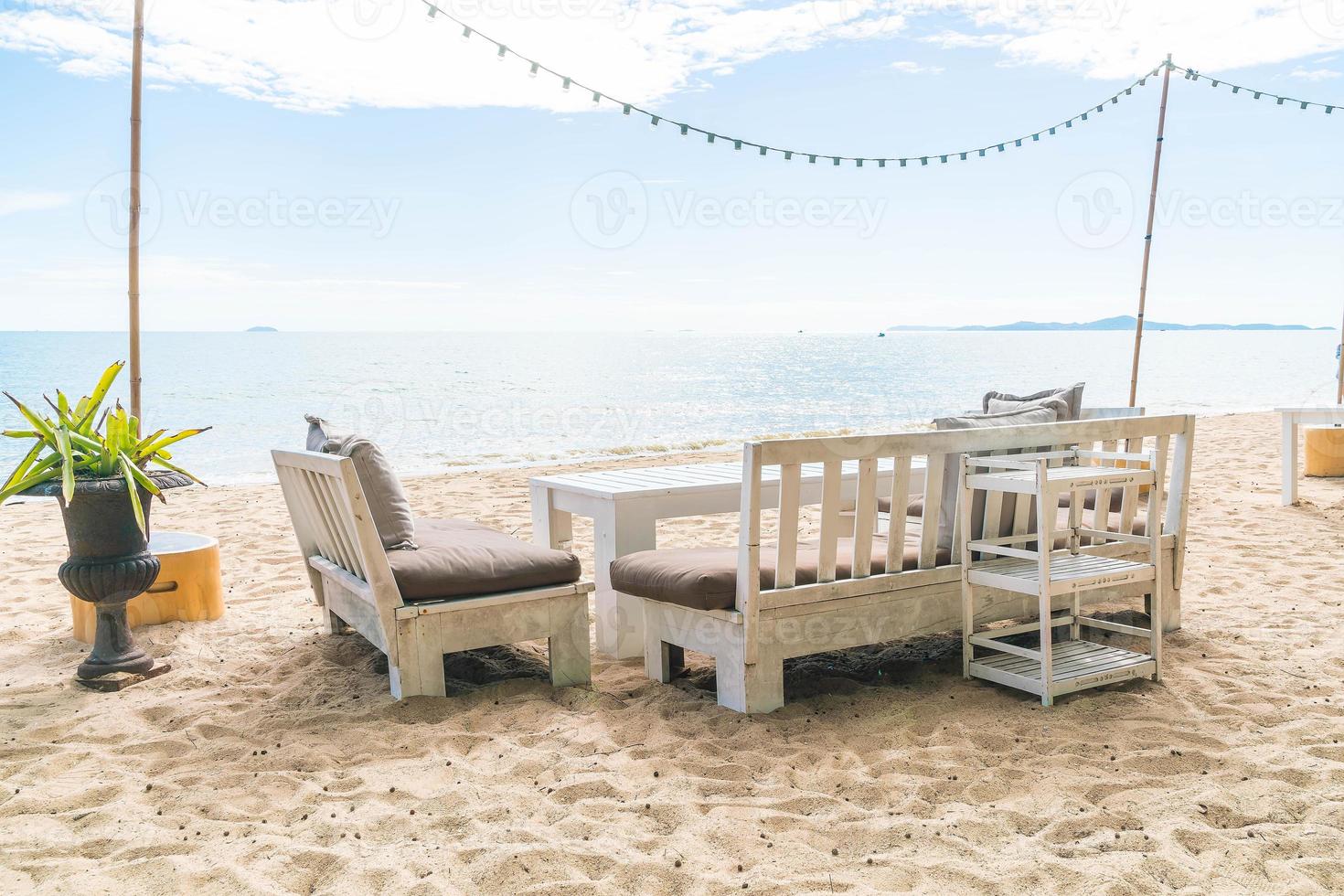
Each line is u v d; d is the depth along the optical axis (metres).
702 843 2.14
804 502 3.95
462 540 3.42
